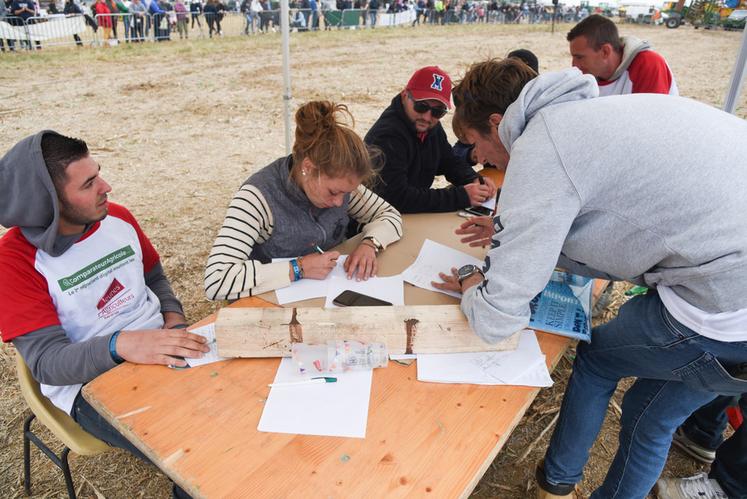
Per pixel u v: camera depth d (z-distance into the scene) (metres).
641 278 1.32
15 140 6.10
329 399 1.23
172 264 3.61
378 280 1.72
